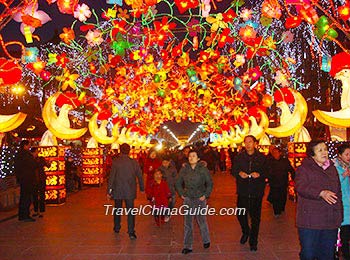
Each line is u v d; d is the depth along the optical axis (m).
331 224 5.38
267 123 19.91
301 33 21.81
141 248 8.90
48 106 15.82
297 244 8.98
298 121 14.47
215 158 36.75
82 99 16.16
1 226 11.57
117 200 10.23
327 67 8.41
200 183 8.55
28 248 8.95
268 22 8.49
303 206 5.46
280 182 12.86
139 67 17.75
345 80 10.62
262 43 11.95
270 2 7.94
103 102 21.23
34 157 13.57
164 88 22.00
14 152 16.72
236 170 8.73
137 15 8.95
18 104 29.06
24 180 12.41
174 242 9.43
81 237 10.04
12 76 7.90
